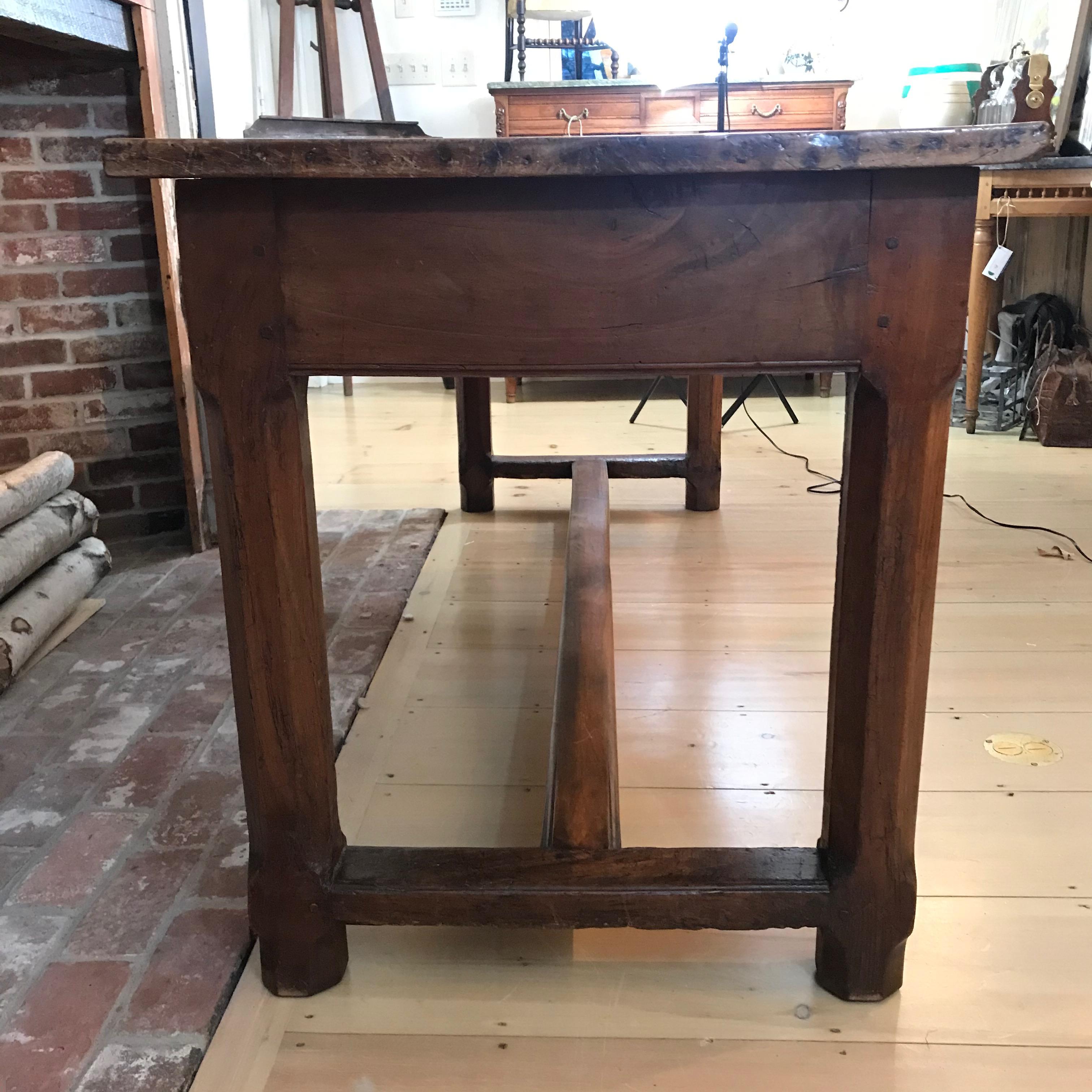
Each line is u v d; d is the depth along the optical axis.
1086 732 1.56
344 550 2.41
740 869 1.04
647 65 2.31
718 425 2.60
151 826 1.35
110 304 2.38
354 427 3.71
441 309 0.88
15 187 2.26
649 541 2.45
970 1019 1.02
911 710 0.97
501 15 4.21
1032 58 2.90
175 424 2.49
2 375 2.36
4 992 1.06
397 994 1.07
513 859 1.06
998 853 1.28
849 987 1.04
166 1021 1.02
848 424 0.94
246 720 1.00
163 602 2.14
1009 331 3.74
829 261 0.86
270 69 4.07
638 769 1.47
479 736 1.57
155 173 0.82
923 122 2.16
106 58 2.21
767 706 1.65
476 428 2.62
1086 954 1.11
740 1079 0.95
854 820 1.00
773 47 3.92
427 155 0.81
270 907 1.04
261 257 0.88
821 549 2.37
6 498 1.92
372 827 1.33
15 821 1.36
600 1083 0.95
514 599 2.12
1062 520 2.55
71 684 1.77
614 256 0.86
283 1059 0.98
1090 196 3.13
